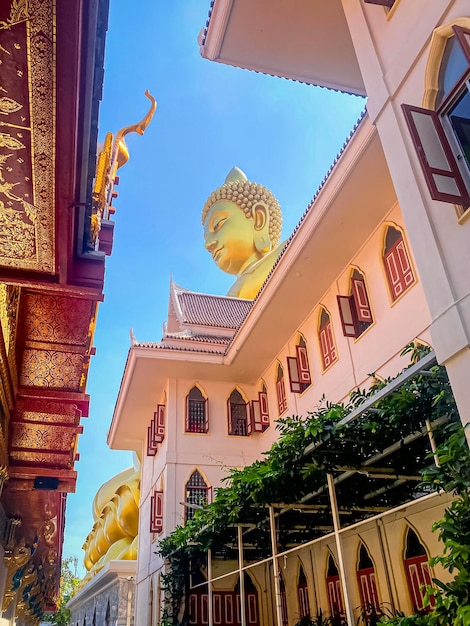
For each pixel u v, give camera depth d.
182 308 21.98
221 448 16.95
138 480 25.64
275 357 16.80
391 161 6.50
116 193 5.50
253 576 14.02
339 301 12.28
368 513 9.48
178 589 13.61
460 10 5.64
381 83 6.86
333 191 10.66
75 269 4.51
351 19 7.86
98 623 23.38
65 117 3.14
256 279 27.11
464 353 5.01
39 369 6.30
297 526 9.99
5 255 4.29
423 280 5.72
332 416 6.36
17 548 9.22
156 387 18.12
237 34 9.80
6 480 7.98
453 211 5.45
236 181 34.25
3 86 2.97
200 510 11.32
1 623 8.88
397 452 6.91
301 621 11.08
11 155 3.40
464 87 5.51
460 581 4.19
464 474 4.51
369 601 9.70
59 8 2.59
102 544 26.89
